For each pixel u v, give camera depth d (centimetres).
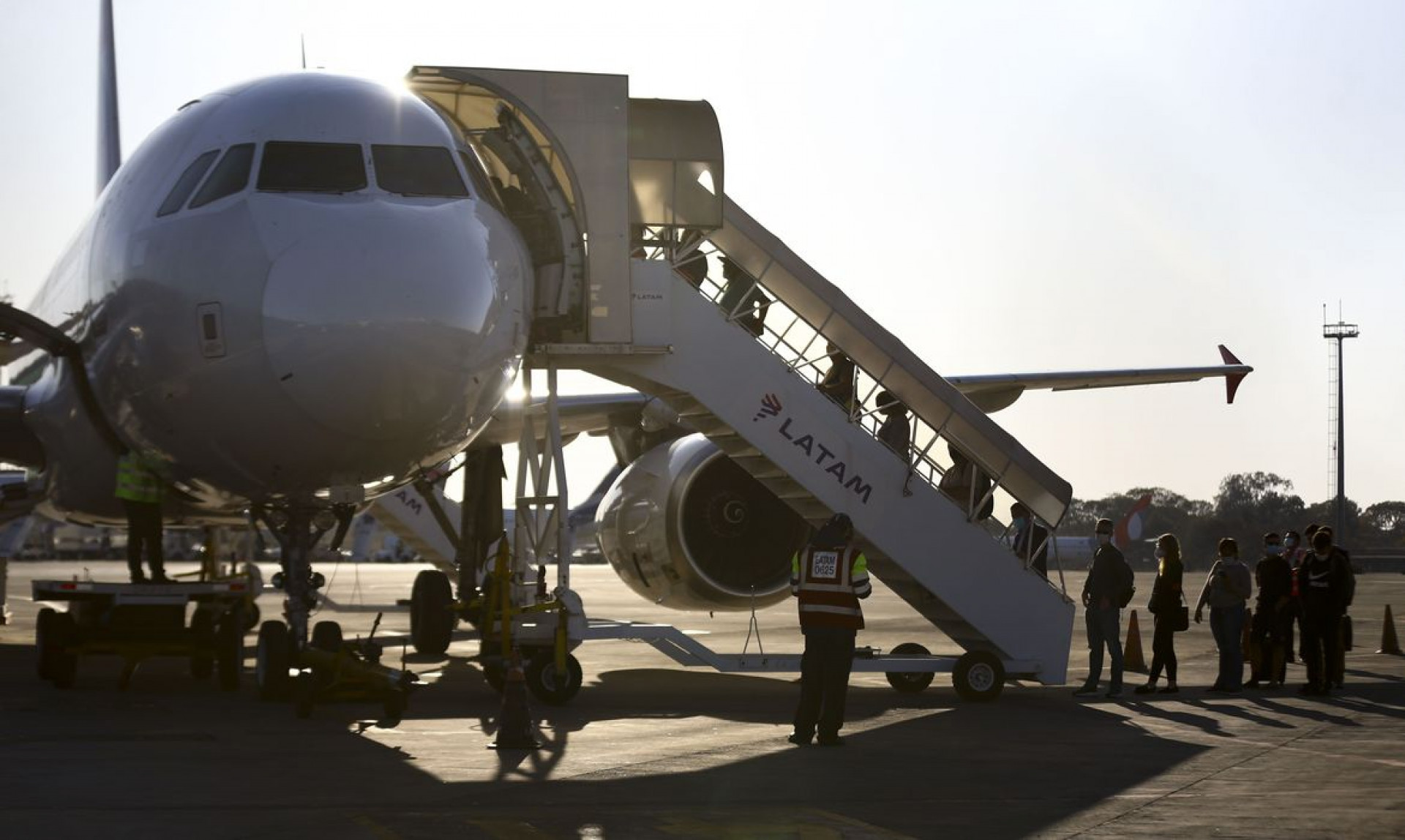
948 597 1523
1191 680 1780
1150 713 1370
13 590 4872
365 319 1123
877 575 1622
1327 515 11856
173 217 1238
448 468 1772
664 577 1673
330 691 1205
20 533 2692
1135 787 904
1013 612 1534
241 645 1425
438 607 1848
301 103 1260
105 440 1451
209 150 1259
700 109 1491
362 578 7331
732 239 1515
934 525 1526
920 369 1516
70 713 1231
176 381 1206
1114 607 1538
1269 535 1695
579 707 1359
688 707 1364
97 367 1365
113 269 1314
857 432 1512
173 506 1553
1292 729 1238
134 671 1631
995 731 1207
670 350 1445
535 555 1454
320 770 931
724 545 1681
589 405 1900
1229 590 1614
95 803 797
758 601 1681
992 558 1535
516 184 1466
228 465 1237
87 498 1681
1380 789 903
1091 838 742
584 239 1407
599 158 1412
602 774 933
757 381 1484
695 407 1543
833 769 970
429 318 1139
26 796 816
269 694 1315
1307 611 1581
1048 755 1053
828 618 1089
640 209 1459
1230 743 1134
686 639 1393
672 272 1459
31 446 1730
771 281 1529
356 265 1137
